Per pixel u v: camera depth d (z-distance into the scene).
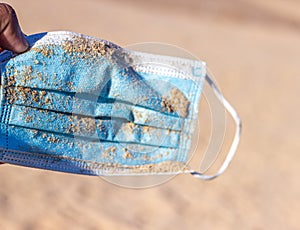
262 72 19.69
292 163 10.80
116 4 29.61
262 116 14.27
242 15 34.66
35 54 2.04
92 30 20.64
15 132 2.06
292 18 36.38
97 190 7.46
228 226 7.32
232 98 15.55
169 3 33.69
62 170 2.11
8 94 2.03
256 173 9.75
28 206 6.60
